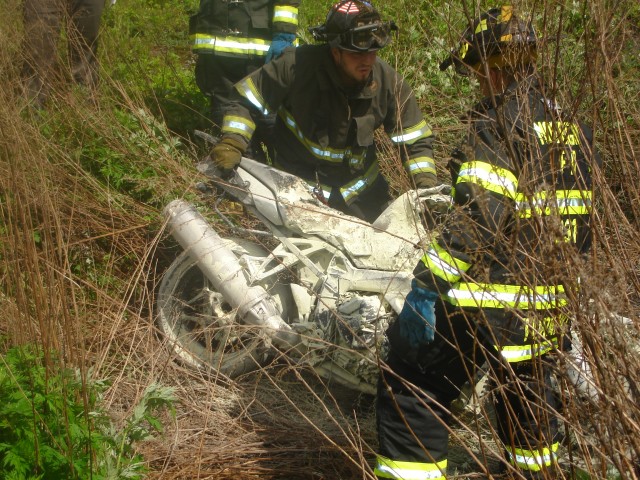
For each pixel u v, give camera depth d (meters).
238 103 4.41
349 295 3.95
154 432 3.75
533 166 2.67
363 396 4.18
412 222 4.04
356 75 4.27
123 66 6.50
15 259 3.29
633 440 2.36
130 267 4.92
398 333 3.05
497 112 2.67
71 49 5.81
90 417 3.05
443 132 5.42
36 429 2.87
